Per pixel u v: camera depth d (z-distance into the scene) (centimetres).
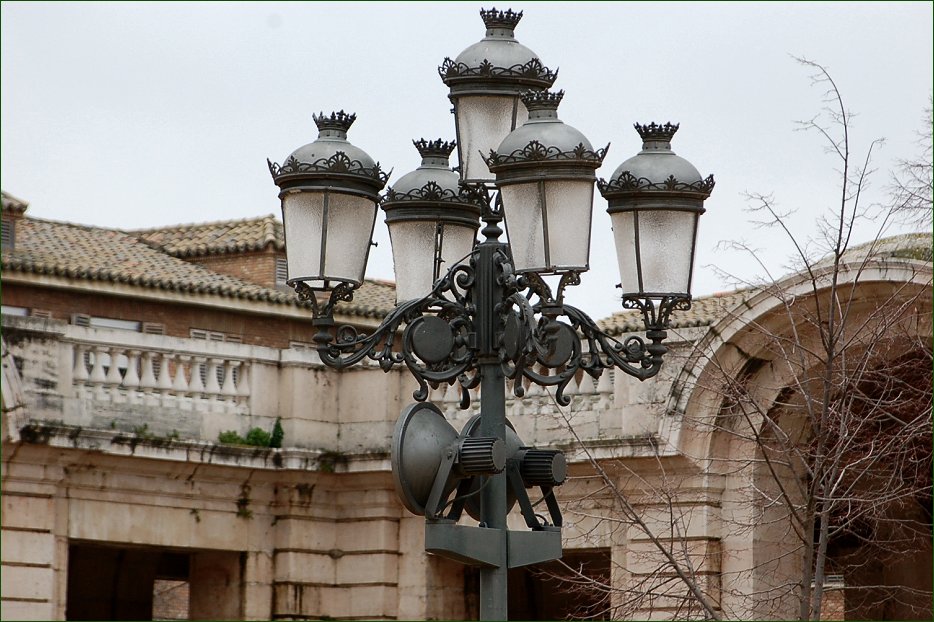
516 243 1441
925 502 3600
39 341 3328
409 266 1727
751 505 3047
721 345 3142
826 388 2483
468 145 1619
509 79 1623
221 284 4788
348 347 1515
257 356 3612
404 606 3619
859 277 2850
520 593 4125
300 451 3588
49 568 3322
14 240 4497
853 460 2914
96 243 4778
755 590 3156
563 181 1430
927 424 2725
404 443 1445
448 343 1498
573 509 3228
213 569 3625
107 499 3416
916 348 2811
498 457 1440
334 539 3666
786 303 2705
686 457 3203
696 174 1547
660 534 3186
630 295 1546
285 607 3597
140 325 4644
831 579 3716
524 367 1498
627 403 3303
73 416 3362
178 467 3472
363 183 1520
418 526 3628
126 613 4091
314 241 1506
